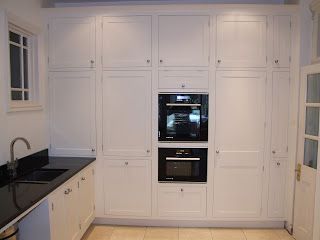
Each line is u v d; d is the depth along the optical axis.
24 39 2.98
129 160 3.18
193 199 3.18
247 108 3.09
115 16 3.08
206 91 3.09
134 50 3.10
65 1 3.51
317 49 2.88
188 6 3.02
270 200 3.17
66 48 3.14
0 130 2.41
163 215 3.21
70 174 2.47
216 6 3.01
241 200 3.17
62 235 2.33
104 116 3.16
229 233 3.11
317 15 2.87
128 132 3.16
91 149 3.20
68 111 3.19
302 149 2.91
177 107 3.11
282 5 2.99
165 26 3.06
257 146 3.12
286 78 3.07
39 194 1.96
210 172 3.14
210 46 3.05
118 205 3.22
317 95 2.77
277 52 3.04
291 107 3.08
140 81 3.12
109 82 3.13
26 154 2.82
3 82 2.44
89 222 3.02
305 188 2.85
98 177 3.21
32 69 3.02
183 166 3.17
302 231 2.87
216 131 3.11
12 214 1.63
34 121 2.97
